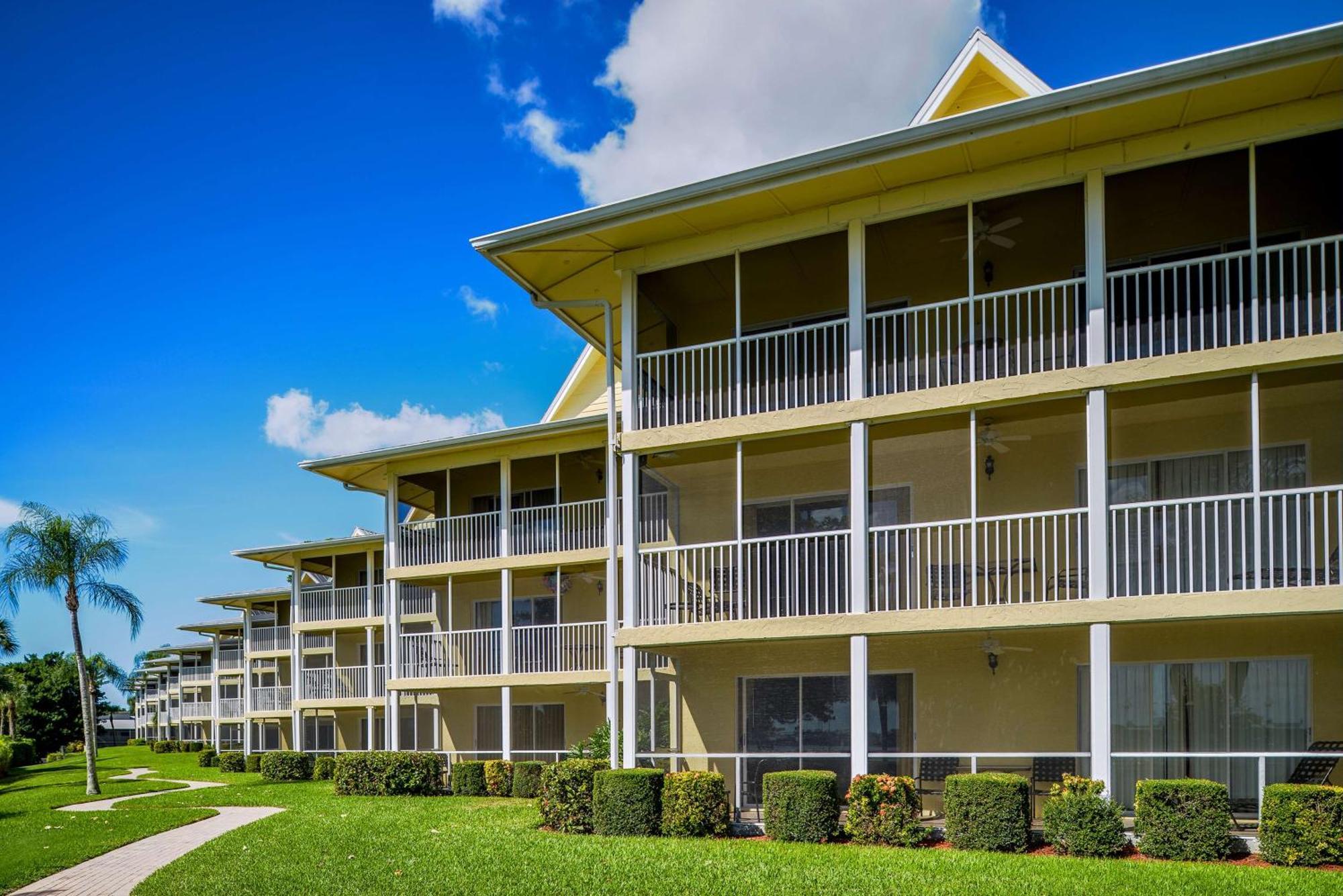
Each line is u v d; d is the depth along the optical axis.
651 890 9.56
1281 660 12.12
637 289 14.74
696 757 14.30
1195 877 9.00
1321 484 12.09
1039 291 12.40
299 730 29.95
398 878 10.74
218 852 13.02
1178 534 11.35
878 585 14.64
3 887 11.55
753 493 16.08
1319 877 8.90
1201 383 11.41
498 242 14.39
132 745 68.12
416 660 23.06
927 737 13.95
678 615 14.92
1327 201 12.52
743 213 13.50
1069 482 13.61
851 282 13.07
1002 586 13.78
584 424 20.58
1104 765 10.88
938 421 13.05
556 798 13.66
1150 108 10.87
